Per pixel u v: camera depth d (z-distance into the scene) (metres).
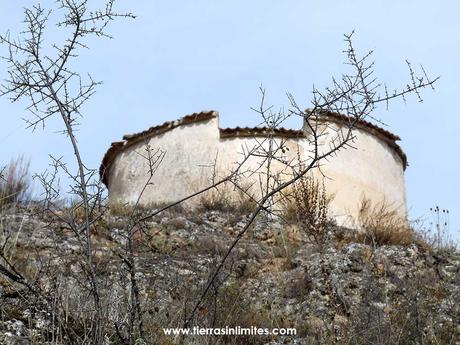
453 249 29.97
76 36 14.88
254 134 37.12
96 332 14.62
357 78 14.84
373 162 38.25
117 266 20.25
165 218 31.73
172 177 37.22
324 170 36.16
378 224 31.77
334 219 33.97
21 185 28.08
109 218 28.72
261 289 25.31
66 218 20.55
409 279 25.59
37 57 14.87
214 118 37.88
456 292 24.81
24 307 16.34
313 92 14.95
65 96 14.93
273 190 15.75
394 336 20.02
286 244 29.58
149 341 15.72
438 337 20.97
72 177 15.14
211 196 35.41
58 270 19.17
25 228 24.19
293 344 20.20
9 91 14.52
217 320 19.02
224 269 23.59
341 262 26.36
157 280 21.59
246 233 31.06
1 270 15.30
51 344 14.55
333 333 20.50
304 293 24.61
